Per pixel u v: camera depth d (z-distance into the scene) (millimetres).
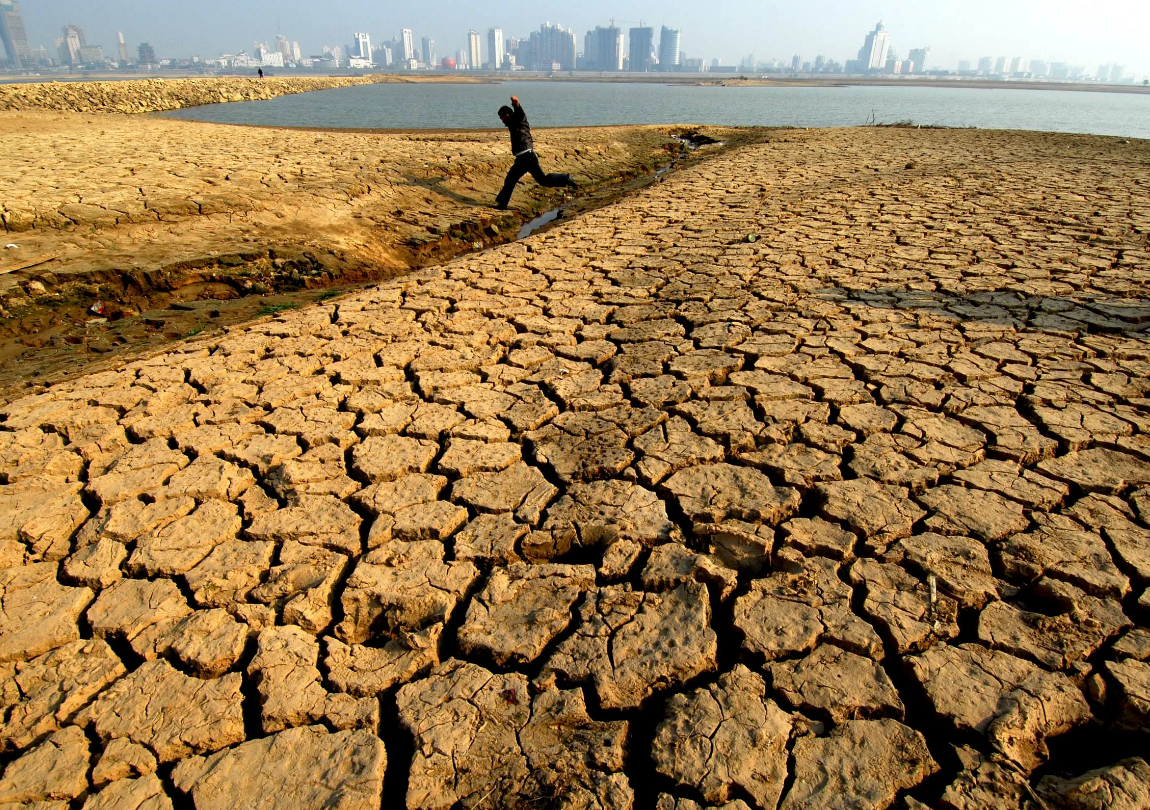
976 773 1779
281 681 2150
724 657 2225
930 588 2348
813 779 1784
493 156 12266
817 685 2045
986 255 6441
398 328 4988
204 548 2738
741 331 4719
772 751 1858
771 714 1965
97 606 2477
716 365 4184
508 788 1790
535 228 9844
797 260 6461
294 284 6996
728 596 2424
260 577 2605
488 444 3396
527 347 4629
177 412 3785
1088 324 4672
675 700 2025
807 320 4875
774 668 2109
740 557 2607
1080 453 3139
